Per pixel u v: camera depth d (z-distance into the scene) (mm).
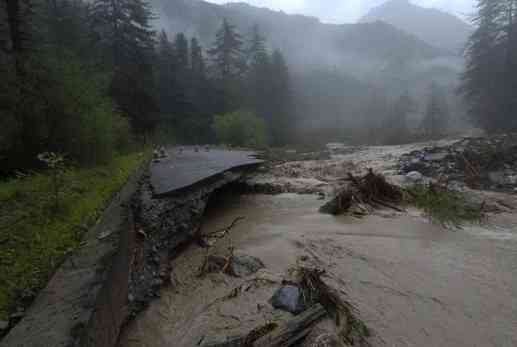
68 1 18172
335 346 2789
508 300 3537
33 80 5363
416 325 3139
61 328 1878
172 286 4211
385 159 14938
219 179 7785
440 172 10211
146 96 17609
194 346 2988
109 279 2584
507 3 19375
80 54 12844
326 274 4285
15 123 5016
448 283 3963
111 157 7188
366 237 5766
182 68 29922
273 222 7039
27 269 2553
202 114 27641
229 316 3457
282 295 3609
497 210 6922
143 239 4309
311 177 12180
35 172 4977
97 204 4180
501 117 19031
